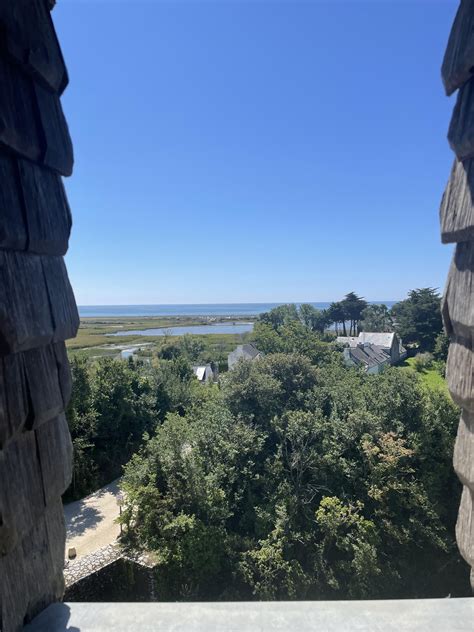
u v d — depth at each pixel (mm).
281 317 65188
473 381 1217
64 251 1407
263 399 15164
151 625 1146
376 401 15219
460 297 1273
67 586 10078
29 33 1198
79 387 18062
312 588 11711
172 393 23172
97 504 15367
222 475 12727
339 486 13461
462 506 1369
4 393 1040
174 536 11125
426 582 12867
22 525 1102
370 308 73938
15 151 1141
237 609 1190
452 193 1333
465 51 1221
